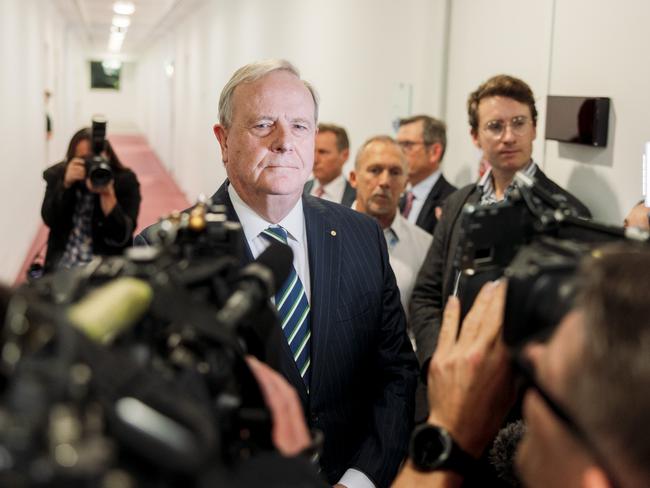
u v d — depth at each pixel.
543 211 0.92
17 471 0.45
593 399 0.60
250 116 1.72
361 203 2.97
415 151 3.72
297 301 1.74
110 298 0.61
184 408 0.55
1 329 0.66
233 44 9.79
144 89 27.42
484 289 0.89
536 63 3.31
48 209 3.64
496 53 3.71
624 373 0.58
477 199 2.71
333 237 1.83
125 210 3.90
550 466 0.65
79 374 0.53
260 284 0.88
